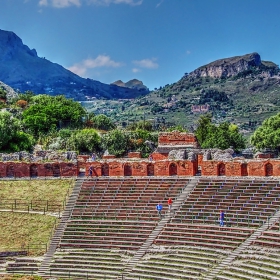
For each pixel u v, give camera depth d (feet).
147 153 441.68
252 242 202.39
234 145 431.02
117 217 246.88
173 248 217.15
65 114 504.02
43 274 214.48
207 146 428.15
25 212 261.03
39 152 334.65
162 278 196.54
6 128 382.42
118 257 219.82
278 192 224.53
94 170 288.92
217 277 186.91
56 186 281.95
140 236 229.86
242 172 258.98
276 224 206.69
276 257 188.65
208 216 227.61
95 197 266.16
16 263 222.07
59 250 231.30
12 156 312.91
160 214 239.30
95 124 544.62
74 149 424.05
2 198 274.98
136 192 261.65
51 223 250.37
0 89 583.58
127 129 573.33
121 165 284.00
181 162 269.64
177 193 251.19
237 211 223.51
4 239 241.76
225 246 205.87
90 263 218.38
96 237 235.40
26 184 286.66
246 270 185.68
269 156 351.25
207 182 252.21
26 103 548.31
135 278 201.05
